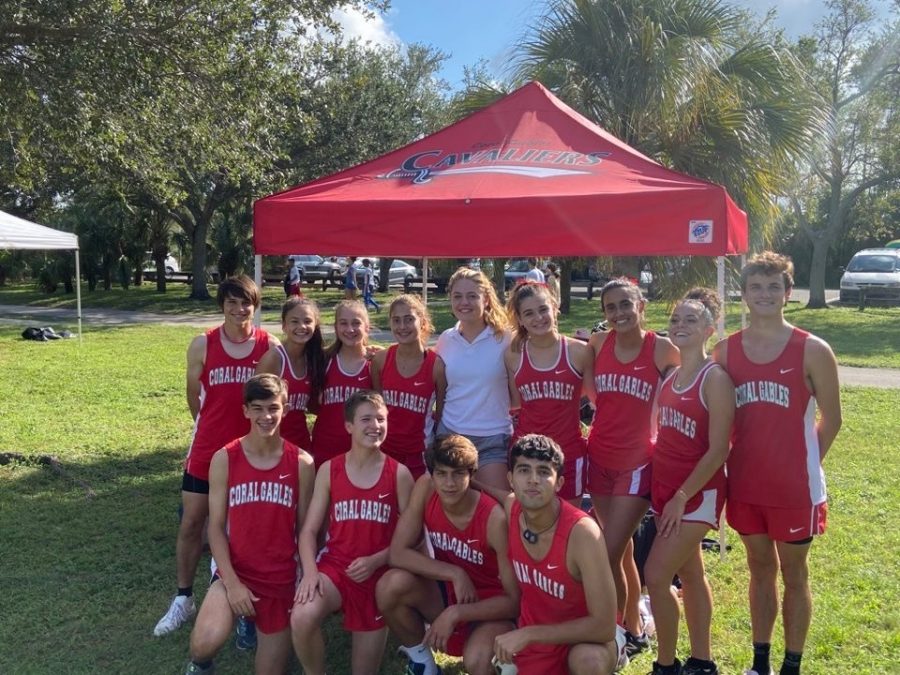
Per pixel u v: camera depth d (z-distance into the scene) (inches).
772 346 127.3
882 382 438.6
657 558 129.4
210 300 1074.1
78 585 176.7
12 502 234.2
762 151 374.0
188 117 445.4
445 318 780.6
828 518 219.3
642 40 369.7
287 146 893.2
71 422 336.5
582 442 153.3
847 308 893.2
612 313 141.7
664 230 166.7
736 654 144.7
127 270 1250.6
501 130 217.3
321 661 132.6
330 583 132.7
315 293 1148.5
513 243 174.1
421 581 134.0
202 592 174.1
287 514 137.5
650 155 389.7
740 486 129.8
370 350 168.7
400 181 197.8
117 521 219.0
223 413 158.6
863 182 909.2
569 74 387.5
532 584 121.2
